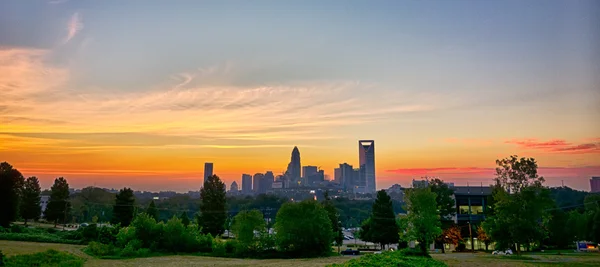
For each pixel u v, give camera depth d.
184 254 57.38
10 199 77.81
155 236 59.78
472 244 76.19
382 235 76.19
